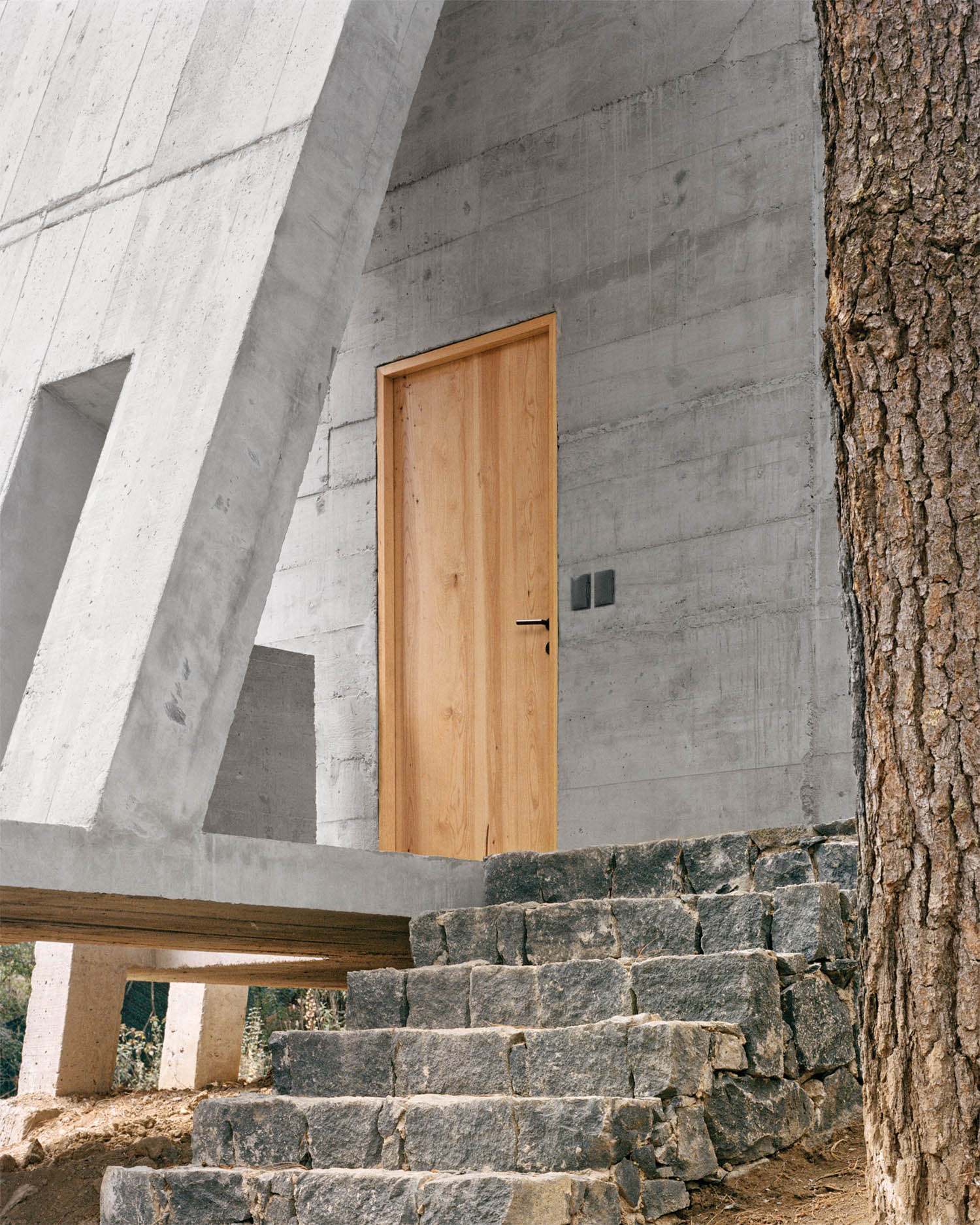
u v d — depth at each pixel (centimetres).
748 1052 388
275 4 569
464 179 746
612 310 673
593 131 693
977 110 280
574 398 680
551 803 684
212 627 483
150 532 487
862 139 291
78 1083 786
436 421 755
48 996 799
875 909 278
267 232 511
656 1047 374
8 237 639
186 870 464
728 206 638
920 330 279
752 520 612
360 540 774
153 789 461
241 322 500
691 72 659
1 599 561
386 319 775
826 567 588
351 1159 405
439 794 729
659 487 644
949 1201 257
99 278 574
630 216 673
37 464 577
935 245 279
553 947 468
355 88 536
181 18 610
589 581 662
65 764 464
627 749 637
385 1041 432
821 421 598
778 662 596
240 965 711
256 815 618
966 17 283
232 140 550
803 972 412
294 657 647
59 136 641
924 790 269
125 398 528
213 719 481
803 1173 382
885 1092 272
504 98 734
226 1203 409
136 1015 1473
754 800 595
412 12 559
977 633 268
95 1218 578
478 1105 384
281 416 507
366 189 539
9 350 602
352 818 755
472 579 729
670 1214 362
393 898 523
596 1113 363
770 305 619
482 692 718
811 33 619
